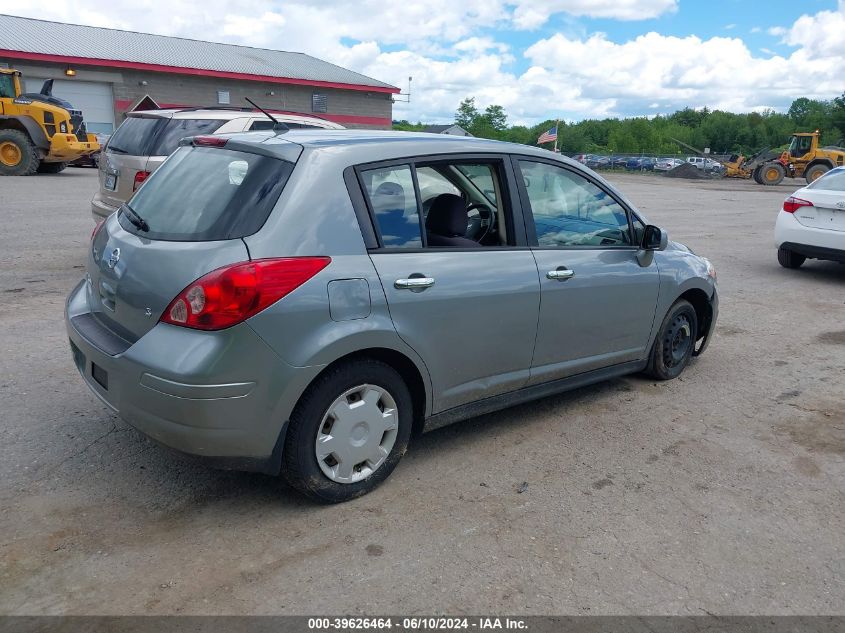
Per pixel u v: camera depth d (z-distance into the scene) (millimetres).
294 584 2908
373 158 3559
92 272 3777
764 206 22750
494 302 3900
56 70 31281
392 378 3562
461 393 3930
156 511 3381
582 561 3176
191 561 3021
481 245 4020
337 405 3377
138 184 7992
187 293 3041
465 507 3568
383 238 3504
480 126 89062
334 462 3455
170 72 34062
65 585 2830
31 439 4008
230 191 3340
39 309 6539
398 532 3312
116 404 3260
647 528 3471
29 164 19875
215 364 2986
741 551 3320
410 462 4020
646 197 25344
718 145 102688
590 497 3740
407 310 3508
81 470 3707
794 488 3949
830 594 3039
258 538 3207
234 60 38625
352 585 2922
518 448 4277
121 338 3367
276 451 3225
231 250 3086
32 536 3129
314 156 3393
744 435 4629
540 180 4355
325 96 39625
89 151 21109
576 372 4633
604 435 4527
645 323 5035
